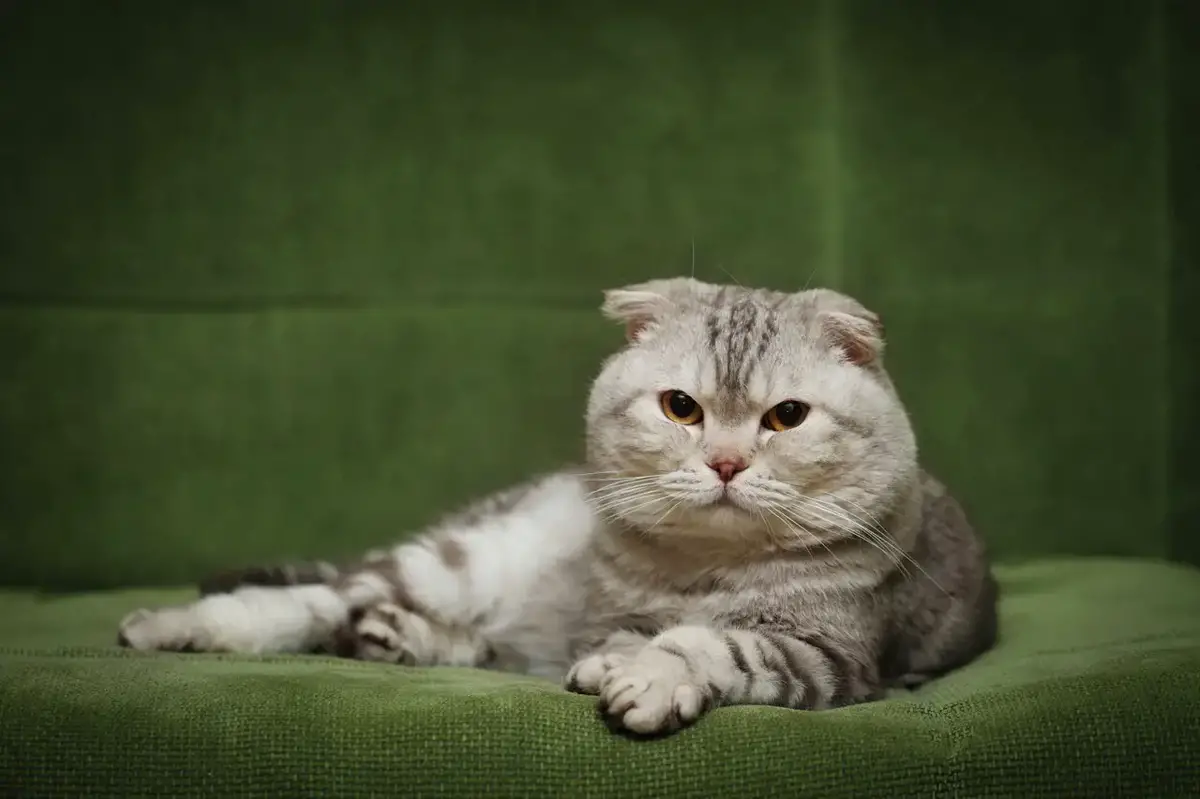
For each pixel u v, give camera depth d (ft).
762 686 6.33
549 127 11.63
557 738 5.80
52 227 11.44
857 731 5.95
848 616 6.99
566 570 8.28
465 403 11.68
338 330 11.64
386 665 7.55
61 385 11.47
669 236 11.72
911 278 11.93
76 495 11.52
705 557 7.22
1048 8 11.90
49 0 11.34
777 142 11.75
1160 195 12.01
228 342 11.61
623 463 7.23
